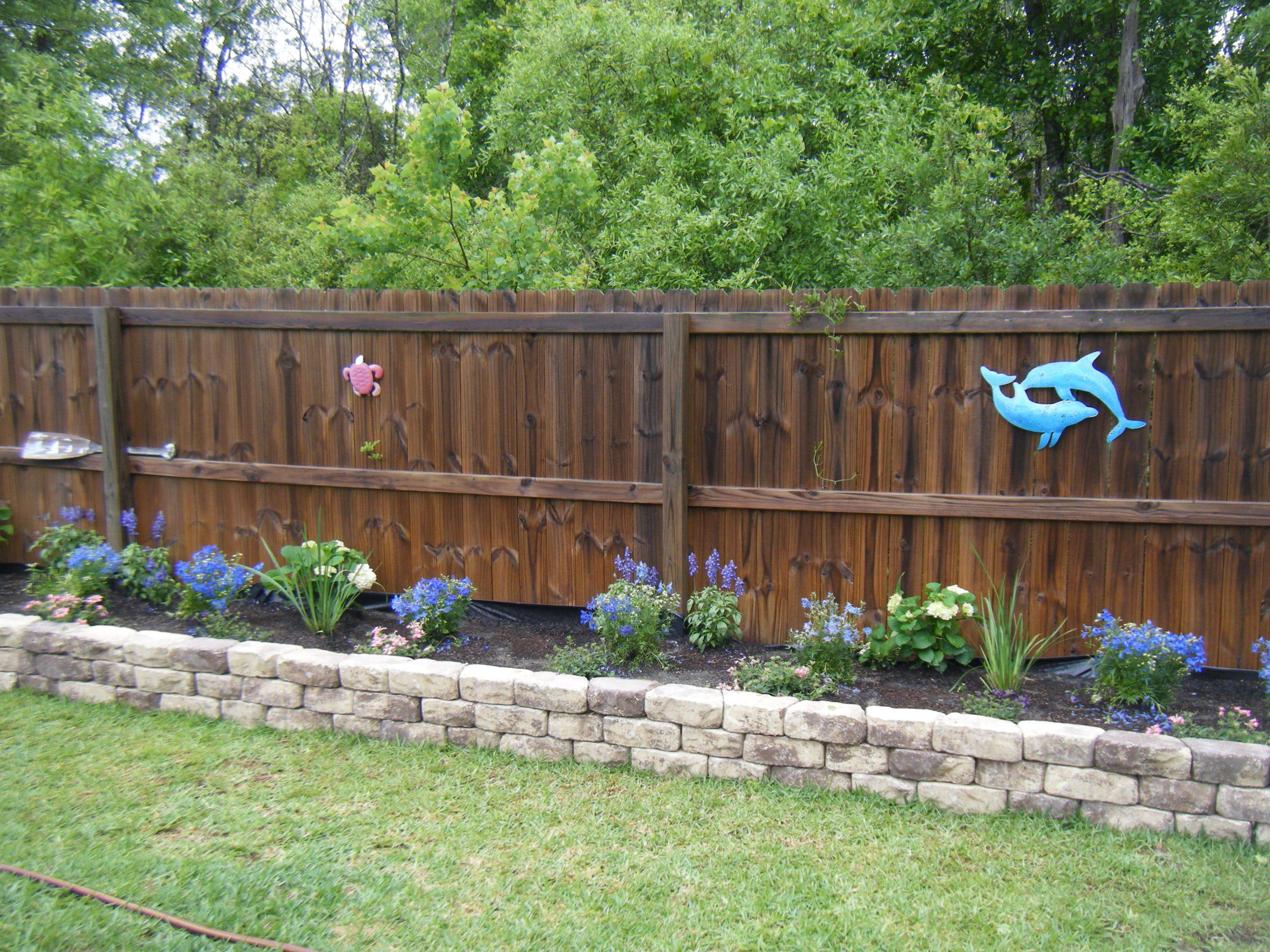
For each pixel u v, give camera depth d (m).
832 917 2.89
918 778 3.59
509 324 5.08
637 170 9.81
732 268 8.88
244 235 10.20
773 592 4.90
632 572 5.00
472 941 2.74
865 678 4.40
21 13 14.85
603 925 2.83
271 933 2.75
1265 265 6.39
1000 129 7.35
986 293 4.47
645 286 8.56
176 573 5.83
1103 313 4.32
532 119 10.91
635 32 10.02
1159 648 3.93
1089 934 2.80
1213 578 4.38
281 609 5.40
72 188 9.11
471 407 5.24
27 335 5.92
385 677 4.13
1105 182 8.82
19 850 3.15
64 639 4.59
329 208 11.82
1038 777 3.47
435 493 5.35
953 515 4.60
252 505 5.67
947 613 4.30
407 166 7.39
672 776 3.84
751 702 3.76
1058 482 4.50
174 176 10.01
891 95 10.47
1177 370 4.31
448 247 7.46
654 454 4.97
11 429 6.04
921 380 4.61
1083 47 13.70
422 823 3.42
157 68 18.27
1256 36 10.65
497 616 5.35
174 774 3.78
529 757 3.99
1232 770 3.28
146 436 5.80
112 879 2.99
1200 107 7.99
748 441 4.86
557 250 7.79
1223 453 4.30
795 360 4.75
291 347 5.48
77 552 5.29
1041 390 4.45
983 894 3.01
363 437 5.43
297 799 3.59
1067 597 4.55
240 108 19.16
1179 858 3.21
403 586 5.48
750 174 8.69
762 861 3.20
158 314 5.64
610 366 5.00
